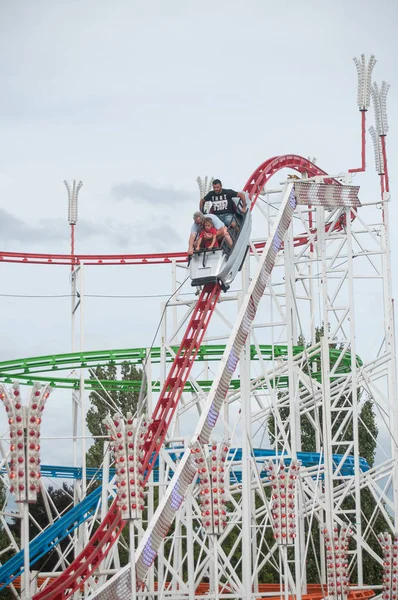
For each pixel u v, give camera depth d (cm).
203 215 8631
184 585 8456
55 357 10612
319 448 10975
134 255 11838
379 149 11188
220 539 8938
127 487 6806
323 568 10881
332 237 10525
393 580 9381
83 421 10806
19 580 10944
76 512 9294
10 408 6088
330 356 11438
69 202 12850
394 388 10569
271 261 9281
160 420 8181
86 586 9362
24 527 6122
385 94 11294
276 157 10100
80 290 11625
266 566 14825
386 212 10969
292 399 9244
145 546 7400
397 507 10256
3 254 11425
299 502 9275
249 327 8806
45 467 10762
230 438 9025
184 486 7931
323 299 10244
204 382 10881
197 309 8725
